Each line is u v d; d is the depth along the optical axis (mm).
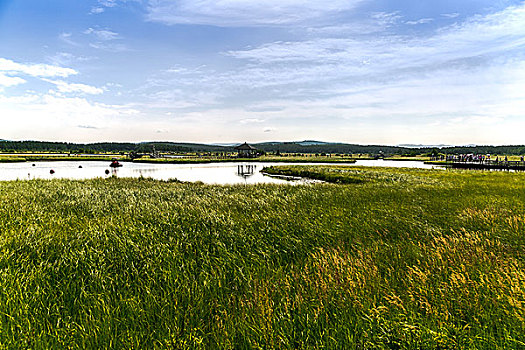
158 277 5559
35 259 6273
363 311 4309
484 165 58094
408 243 7617
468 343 3654
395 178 31891
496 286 4824
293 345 3752
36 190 18531
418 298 4645
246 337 3852
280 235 8359
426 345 3666
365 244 7703
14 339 3723
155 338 3879
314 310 4352
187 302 4676
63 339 3811
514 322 3941
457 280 5055
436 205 13070
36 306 4492
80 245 7113
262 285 5215
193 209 11195
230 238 7945
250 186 24203
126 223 9117
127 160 93500
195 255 6762
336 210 11781
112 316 4262
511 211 11500
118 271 5879
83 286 5152
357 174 38688
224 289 5180
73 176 41500
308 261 6500
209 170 57875
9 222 9367
